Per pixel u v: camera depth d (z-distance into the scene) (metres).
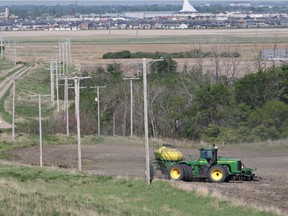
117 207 60.62
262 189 71.88
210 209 62.12
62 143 121.50
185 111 135.25
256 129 123.88
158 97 144.00
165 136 136.12
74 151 110.94
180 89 149.38
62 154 107.81
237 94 132.38
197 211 61.62
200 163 77.31
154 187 72.06
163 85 150.88
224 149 111.00
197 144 119.38
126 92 148.38
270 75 132.88
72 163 97.88
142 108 141.88
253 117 125.19
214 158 77.06
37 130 138.12
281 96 132.88
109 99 148.50
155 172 84.25
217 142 124.00
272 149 108.81
